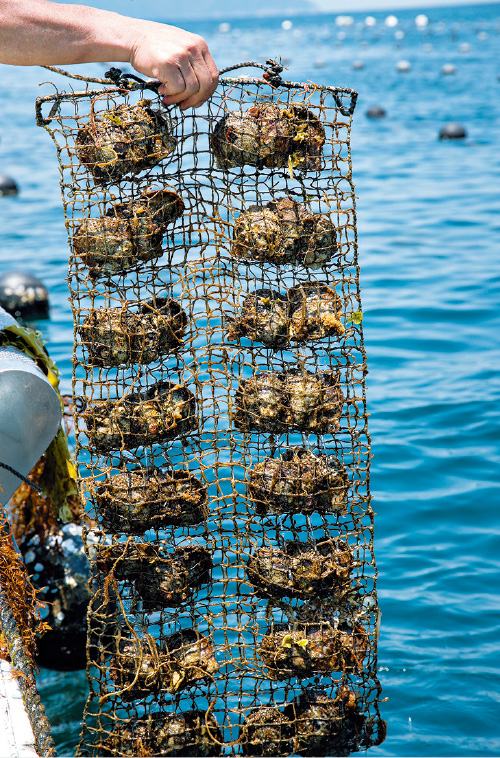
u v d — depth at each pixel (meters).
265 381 2.69
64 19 2.53
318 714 2.64
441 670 4.04
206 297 2.75
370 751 3.53
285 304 2.70
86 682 4.14
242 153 2.62
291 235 2.65
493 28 92.50
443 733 3.64
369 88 31.92
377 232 11.95
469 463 6.07
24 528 4.25
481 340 8.27
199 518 2.68
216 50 68.69
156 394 2.71
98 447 2.66
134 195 2.68
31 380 2.98
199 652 2.65
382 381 7.45
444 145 18.88
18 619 2.85
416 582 4.77
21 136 21.88
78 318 2.70
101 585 2.72
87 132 2.59
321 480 2.63
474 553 5.04
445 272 10.16
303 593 2.63
